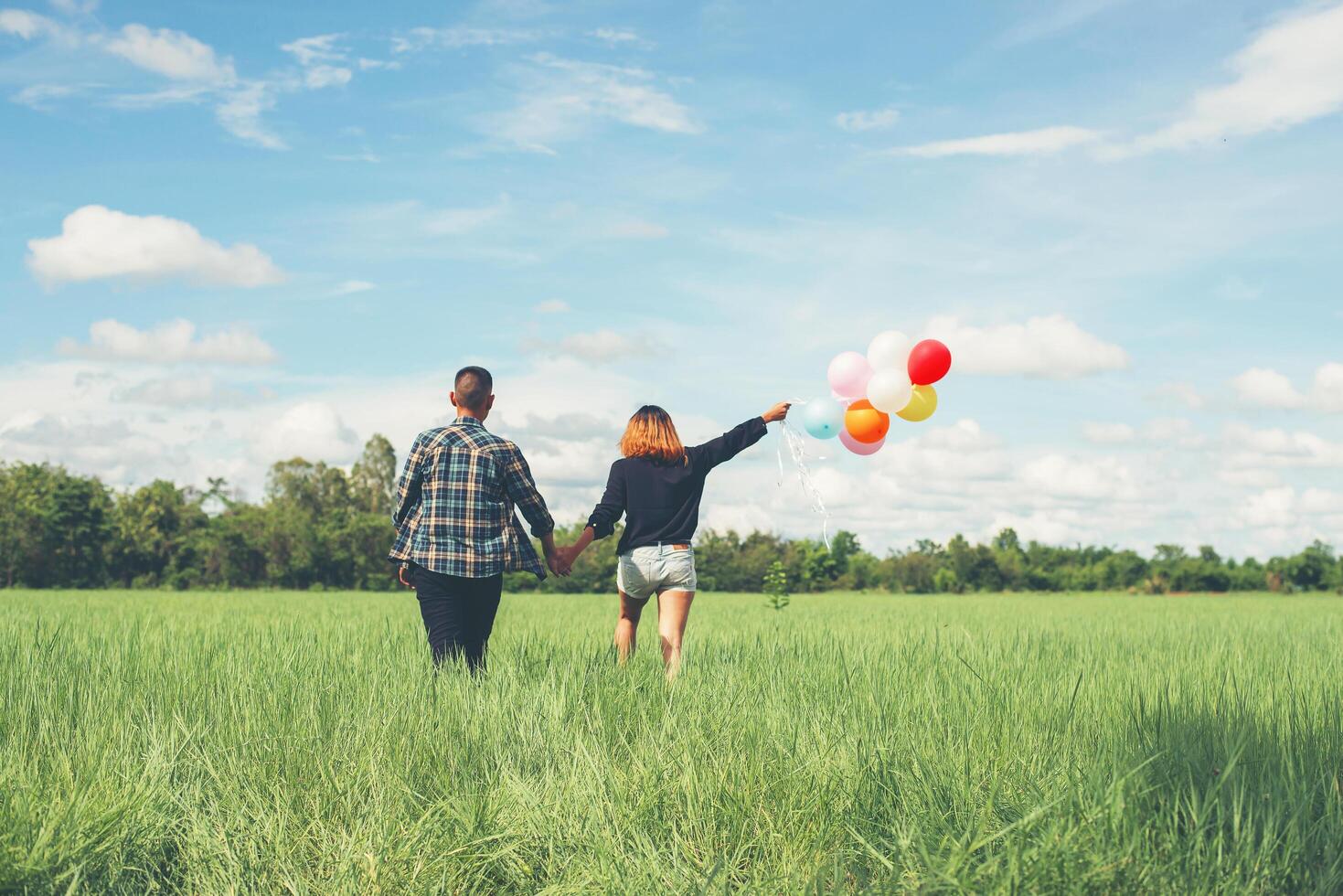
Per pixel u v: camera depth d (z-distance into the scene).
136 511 92.94
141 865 2.78
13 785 3.06
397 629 9.20
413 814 3.14
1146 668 6.79
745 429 6.48
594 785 3.29
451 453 5.69
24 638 7.33
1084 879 2.47
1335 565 102.56
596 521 6.21
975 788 3.22
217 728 3.87
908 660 6.64
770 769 3.38
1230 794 2.98
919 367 6.36
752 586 66.44
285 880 2.69
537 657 6.39
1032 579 100.56
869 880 2.76
